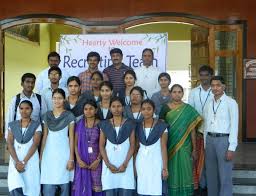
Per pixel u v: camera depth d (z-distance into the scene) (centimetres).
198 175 509
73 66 689
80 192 468
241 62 876
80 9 897
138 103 488
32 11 907
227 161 493
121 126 468
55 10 902
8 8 910
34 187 477
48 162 475
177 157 483
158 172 465
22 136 477
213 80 494
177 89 488
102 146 469
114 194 470
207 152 506
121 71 593
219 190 509
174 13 882
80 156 470
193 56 948
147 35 677
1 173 608
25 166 473
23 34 1119
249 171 588
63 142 477
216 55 883
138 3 888
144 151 465
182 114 487
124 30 891
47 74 586
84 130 472
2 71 925
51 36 1316
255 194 563
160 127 468
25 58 1159
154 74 598
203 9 879
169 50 1120
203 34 912
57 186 483
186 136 486
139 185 467
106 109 499
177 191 483
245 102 874
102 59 686
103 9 894
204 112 516
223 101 494
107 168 466
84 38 688
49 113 483
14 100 520
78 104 505
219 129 493
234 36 878
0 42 917
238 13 873
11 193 480
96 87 528
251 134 875
